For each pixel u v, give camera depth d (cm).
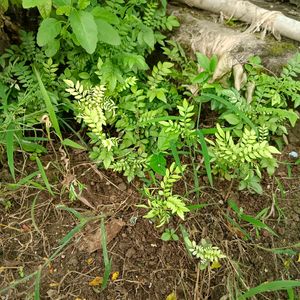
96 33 45
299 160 53
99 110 46
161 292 44
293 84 51
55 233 46
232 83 55
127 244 46
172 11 62
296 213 50
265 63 55
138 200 49
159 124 51
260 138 49
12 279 43
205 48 58
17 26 57
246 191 51
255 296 45
